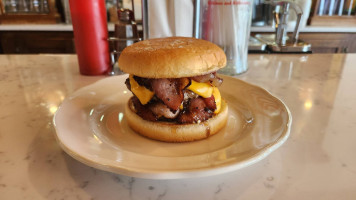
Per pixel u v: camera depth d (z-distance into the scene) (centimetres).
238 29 32
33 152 18
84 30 32
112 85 29
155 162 16
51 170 16
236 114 25
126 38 32
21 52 74
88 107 24
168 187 15
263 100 25
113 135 21
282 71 37
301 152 18
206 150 19
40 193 14
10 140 19
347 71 37
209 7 31
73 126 20
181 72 19
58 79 33
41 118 23
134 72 20
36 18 75
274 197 14
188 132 20
